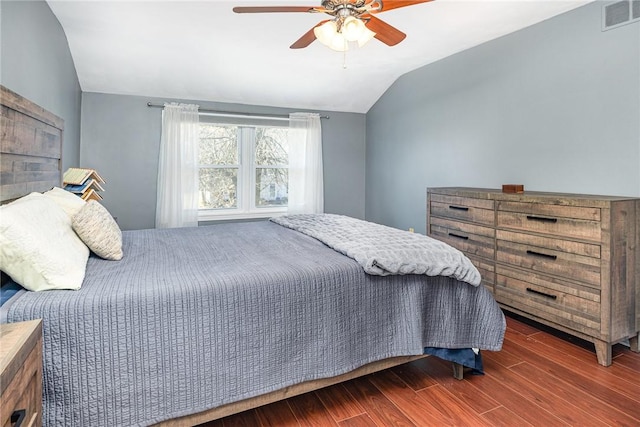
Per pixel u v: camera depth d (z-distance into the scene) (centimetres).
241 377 144
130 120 396
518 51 306
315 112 486
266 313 148
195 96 414
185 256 189
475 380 197
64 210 184
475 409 172
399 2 187
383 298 175
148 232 265
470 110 351
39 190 204
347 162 511
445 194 321
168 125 399
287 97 445
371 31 209
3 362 74
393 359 184
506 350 232
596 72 254
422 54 367
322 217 310
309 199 474
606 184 251
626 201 213
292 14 283
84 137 378
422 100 408
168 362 132
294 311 154
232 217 451
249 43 330
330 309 161
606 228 208
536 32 292
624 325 216
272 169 480
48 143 222
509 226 263
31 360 91
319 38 214
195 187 414
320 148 481
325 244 213
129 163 398
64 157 300
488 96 333
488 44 331
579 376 201
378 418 165
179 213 407
